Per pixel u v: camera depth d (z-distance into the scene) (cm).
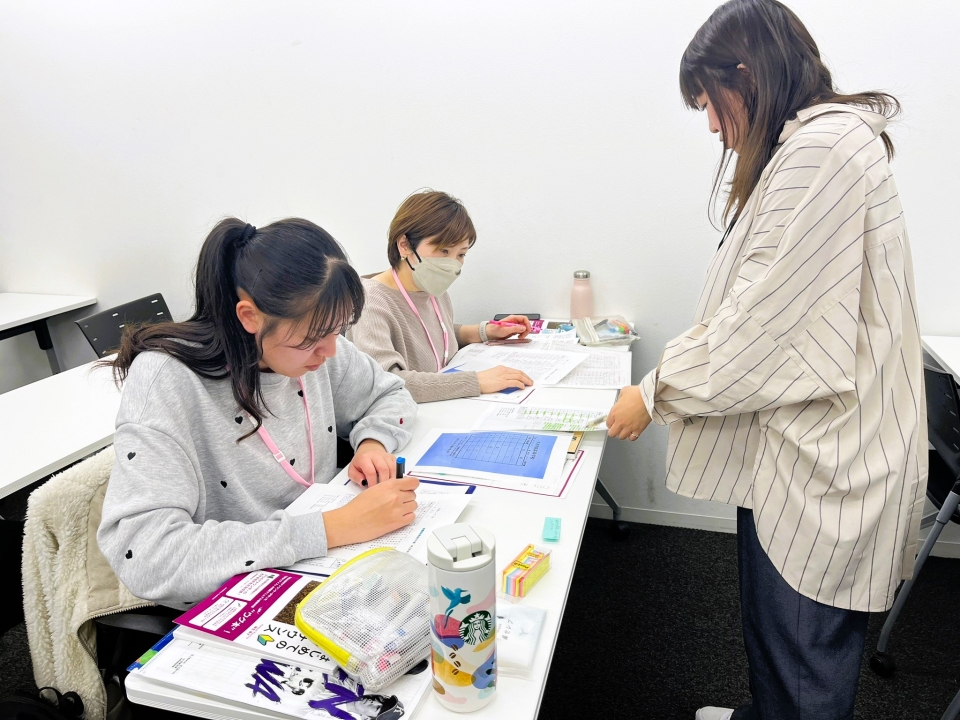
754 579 115
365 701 66
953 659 176
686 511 242
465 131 218
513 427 136
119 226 259
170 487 91
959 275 196
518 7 203
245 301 92
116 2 231
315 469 121
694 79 109
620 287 222
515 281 229
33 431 156
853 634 107
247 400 100
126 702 101
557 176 215
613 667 175
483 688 65
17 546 112
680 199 209
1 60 247
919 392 102
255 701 67
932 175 190
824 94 102
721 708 148
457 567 60
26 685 170
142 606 98
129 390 96
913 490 102
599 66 203
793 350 96
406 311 177
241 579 85
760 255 100
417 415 143
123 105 243
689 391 106
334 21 217
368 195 233
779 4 101
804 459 100
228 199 246
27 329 259
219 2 224
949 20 178
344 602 74
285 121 231
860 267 93
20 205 265
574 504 106
